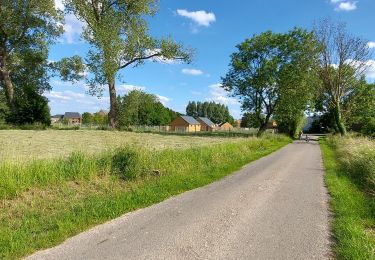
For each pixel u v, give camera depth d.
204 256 5.82
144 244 6.31
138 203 9.14
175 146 22.58
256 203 9.59
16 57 44.84
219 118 168.00
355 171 15.02
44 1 43.16
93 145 21.89
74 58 41.41
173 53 43.66
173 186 11.28
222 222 7.73
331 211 8.95
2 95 46.53
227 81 51.00
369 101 57.22
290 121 60.66
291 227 7.49
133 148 13.12
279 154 25.19
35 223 7.29
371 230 7.46
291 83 47.97
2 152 15.41
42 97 45.38
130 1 41.72
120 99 53.72
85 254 5.83
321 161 21.28
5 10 42.44
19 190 9.23
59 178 10.41
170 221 7.73
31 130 37.16
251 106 50.38
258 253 6.00
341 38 47.47
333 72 48.00
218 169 15.27
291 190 11.59
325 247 6.35
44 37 45.84
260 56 49.53
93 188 10.50
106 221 7.67
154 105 107.44
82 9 40.19
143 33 42.59
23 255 5.75
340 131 47.38
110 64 40.41
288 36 48.12
